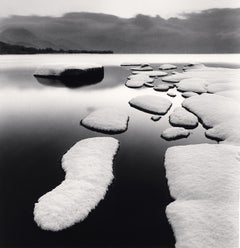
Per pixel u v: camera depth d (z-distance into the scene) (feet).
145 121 30.17
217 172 16.76
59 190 16.10
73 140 25.29
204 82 48.39
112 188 17.34
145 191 16.99
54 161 21.07
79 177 17.57
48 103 38.99
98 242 13.08
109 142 23.21
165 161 20.01
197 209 14.07
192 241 12.14
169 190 16.76
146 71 72.38
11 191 17.13
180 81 50.83
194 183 16.16
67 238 13.34
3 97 42.96
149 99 36.73
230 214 13.33
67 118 31.96
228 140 23.06
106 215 14.78
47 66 64.18
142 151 22.68
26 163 20.84
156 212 15.02
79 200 15.29
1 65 87.35
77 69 59.93
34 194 16.78
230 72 62.69
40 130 28.04
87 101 39.86
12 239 13.24
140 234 13.51
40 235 13.48
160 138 25.36
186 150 20.39
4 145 24.34
